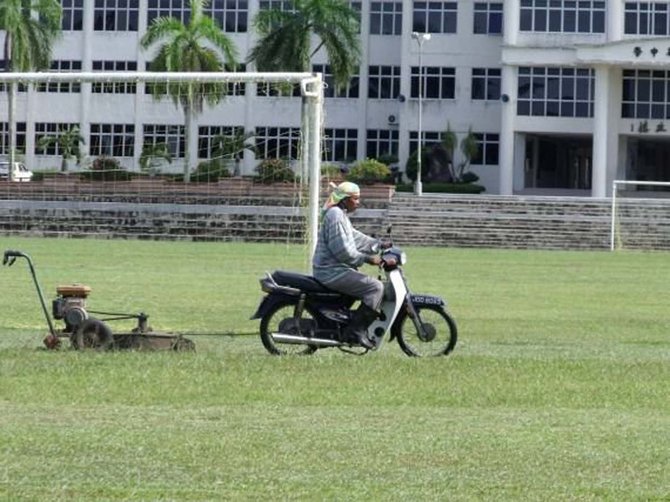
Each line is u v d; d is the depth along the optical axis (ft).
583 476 80.69
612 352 149.69
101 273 276.62
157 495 75.25
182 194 456.04
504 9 638.94
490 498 75.25
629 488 77.82
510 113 636.48
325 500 74.54
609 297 241.76
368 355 133.90
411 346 136.98
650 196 629.51
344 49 561.02
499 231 473.67
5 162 581.94
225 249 389.19
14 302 203.10
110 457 84.12
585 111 634.84
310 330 132.26
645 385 116.37
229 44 553.23
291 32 550.36
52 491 75.77
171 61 542.98
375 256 134.62
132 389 109.29
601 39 630.33
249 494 75.72
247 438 90.12
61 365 122.21
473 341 162.09
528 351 149.07
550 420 98.43
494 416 99.96
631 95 629.10
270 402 104.88
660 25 629.10
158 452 85.61
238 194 453.99
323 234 132.36
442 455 85.71
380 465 82.89
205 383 112.98
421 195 517.14
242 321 184.03
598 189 623.77
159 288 240.73
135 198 456.86
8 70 579.48
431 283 271.90
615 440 90.79
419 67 647.15
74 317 136.46
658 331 180.04
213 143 632.38
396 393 109.60
